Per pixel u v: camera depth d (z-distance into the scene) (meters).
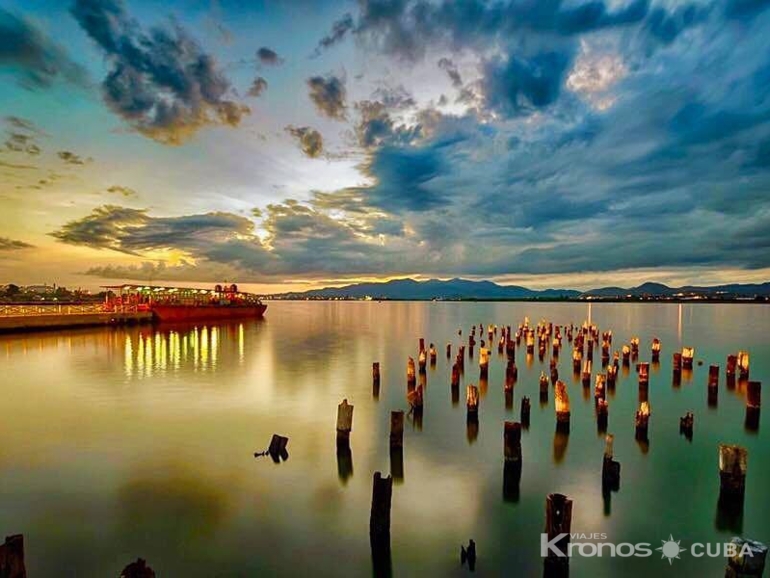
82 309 81.94
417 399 25.16
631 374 39.72
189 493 15.42
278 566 11.77
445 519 14.24
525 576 11.55
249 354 49.59
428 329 87.94
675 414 26.89
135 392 30.25
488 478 17.33
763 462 19.48
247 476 16.86
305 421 23.86
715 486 16.89
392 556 12.27
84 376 35.62
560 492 16.31
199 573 11.43
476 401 23.98
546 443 21.22
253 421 23.69
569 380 36.69
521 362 46.34
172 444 19.98
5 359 43.47
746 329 84.12
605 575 11.85
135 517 13.84
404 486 16.50
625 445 21.16
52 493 15.26
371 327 93.50
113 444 19.92
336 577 11.41
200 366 41.00
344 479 16.80
